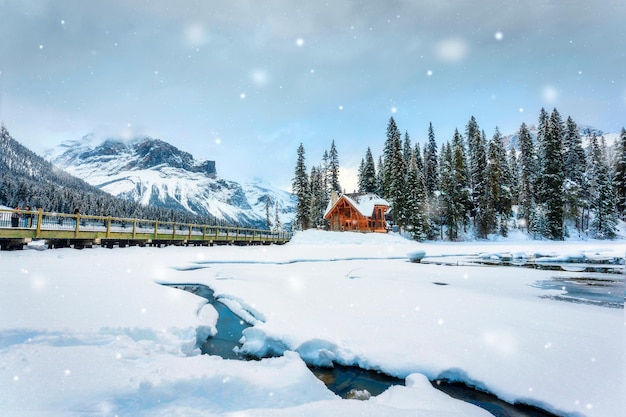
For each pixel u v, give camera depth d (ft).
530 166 181.37
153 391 11.22
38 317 17.93
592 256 81.66
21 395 10.43
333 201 177.17
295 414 10.90
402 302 27.35
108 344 15.66
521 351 16.74
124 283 30.99
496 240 161.79
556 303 27.71
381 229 161.58
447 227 167.63
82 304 21.79
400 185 157.48
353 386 15.51
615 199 171.01
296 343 18.33
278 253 77.30
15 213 50.88
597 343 17.66
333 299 28.40
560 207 152.56
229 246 96.58
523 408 13.17
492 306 26.17
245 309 26.86
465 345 17.72
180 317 21.13
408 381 15.28
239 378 12.90
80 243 59.77
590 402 12.30
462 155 178.09
